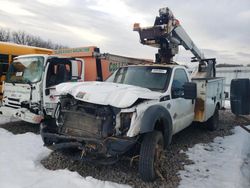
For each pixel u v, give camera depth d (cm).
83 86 448
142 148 403
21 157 488
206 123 785
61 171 431
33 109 667
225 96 934
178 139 684
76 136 415
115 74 617
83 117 418
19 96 695
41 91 668
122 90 426
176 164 500
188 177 443
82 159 412
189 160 525
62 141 431
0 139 607
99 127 399
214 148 615
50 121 469
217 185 414
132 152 437
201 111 658
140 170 402
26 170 433
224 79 907
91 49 935
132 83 558
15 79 725
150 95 445
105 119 399
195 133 759
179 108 556
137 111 402
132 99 399
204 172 466
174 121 534
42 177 408
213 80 733
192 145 632
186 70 636
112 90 423
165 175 439
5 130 700
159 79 548
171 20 712
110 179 420
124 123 402
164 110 448
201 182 424
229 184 416
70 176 411
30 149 537
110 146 386
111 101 399
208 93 686
